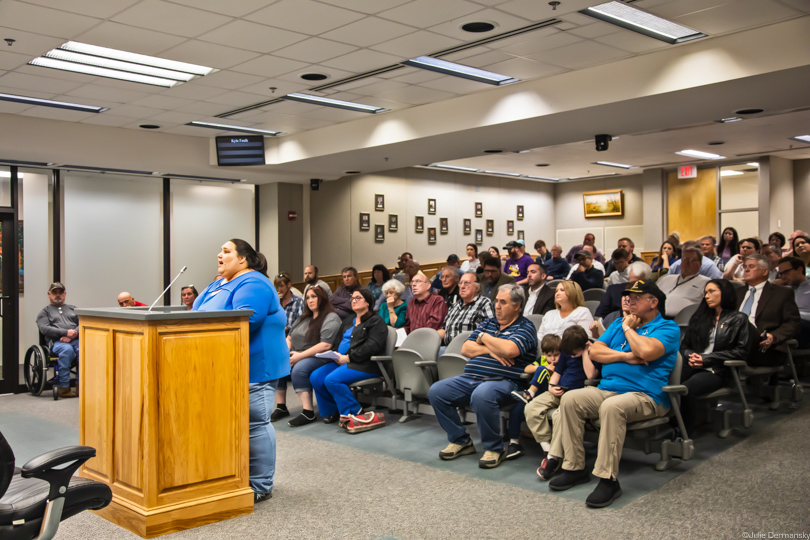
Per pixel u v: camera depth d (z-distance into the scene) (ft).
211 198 34.78
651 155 40.34
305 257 37.86
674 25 17.28
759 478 11.46
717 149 38.60
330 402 17.07
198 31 16.96
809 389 17.87
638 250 50.03
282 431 16.43
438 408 13.53
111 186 30.99
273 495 11.36
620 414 10.84
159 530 9.48
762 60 17.31
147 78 21.03
